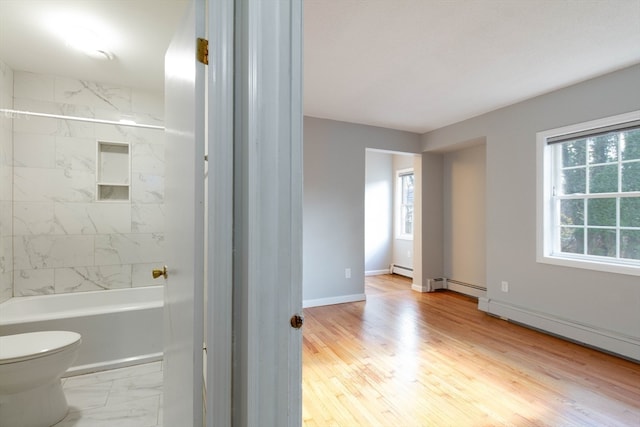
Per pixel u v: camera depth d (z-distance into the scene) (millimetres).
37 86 2748
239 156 1002
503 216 3553
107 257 2990
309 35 2154
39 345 1723
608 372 2336
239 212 1002
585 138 2906
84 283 2906
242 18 987
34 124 2738
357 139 4266
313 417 1834
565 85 2965
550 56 2432
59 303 2756
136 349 2469
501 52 2377
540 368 2406
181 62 1232
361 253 4305
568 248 3086
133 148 3092
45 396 1744
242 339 972
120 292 2984
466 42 2238
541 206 3191
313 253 4031
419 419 1814
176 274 1303
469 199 4527
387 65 2590
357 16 1948
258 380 848
